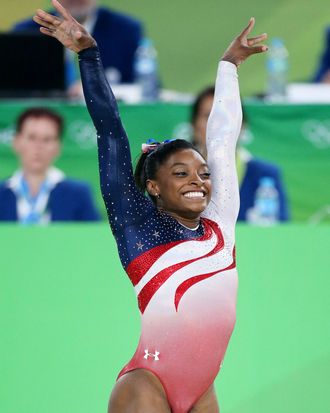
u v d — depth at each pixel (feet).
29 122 65.67
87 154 66.18
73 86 73.31
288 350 54.19
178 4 98.02
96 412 52.85
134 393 41.22
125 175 42.60
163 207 43.32
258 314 54.85
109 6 97.55
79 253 55.98
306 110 66.90
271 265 55.93
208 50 96.37
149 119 66.74
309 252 56.18
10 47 69.67
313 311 55.01
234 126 45.09
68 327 54.60
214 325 41.96
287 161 67.05
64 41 42.78
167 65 95.61
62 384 53.52
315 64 94.07
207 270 42.37
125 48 78.79
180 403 42.14
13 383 53.52
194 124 66.39
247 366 53.72
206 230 43.37
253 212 66.23
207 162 44.88
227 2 98.58
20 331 54.44
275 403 53.16
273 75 75.72
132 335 54.39
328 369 53.72
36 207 65.62
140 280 42.27
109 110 42.63
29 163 65.92
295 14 97.55
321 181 67.05
